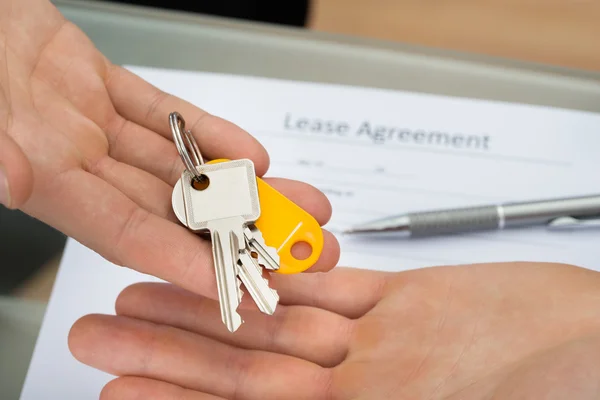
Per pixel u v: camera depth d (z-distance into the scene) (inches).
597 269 23.5
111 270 23.7
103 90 22.9
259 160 22.0
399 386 19.0
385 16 33.7
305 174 25.9
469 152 26.6
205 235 20.1
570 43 32.2
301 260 19.1
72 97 22.5
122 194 18.7
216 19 30.1
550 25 32.7
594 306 19.4
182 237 18.3
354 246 24.2
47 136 18.2
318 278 22.4
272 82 28.3
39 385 21.3
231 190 19.9
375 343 20.6
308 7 34.0
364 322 21.4
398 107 27.7
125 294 21.5
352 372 20.0
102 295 23.2
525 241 24.3
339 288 22.3
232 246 18.8
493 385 17.6
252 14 33.8
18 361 21.8
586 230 24.5
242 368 20.0
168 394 18.8
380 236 24.2
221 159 21.0
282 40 29.4
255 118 27.3
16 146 15.6
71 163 18.5
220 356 20.2
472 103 27.9
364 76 28.6
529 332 19.1
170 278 18.3
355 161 26.4
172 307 21.3
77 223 18.4
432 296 21.3
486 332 19.6
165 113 22.9
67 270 23.7
